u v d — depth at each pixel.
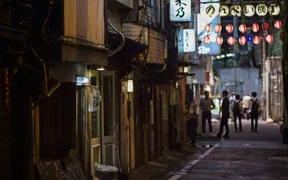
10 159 11.34
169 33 25.50
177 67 27.45
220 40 38.62
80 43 12.48
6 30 9.65
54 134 13.23
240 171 20.30
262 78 59.47
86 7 13.38
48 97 12.71
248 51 69.62
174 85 27.72
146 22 20.66
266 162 22.97
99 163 17.09
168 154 25.48
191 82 38.44
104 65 14.43
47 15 11.19
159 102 24.92
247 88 69.38
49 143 13.02
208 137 36.09
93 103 15.41
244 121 56.34
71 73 14.00
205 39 38.34
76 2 12.62
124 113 19.17
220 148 29.12
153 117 23.86
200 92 45.34
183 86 31.67
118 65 18.25
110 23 16.58
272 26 44.06
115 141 18.28
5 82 10.59
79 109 15.05
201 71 41.72
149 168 21.19
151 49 21.27
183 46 30.81
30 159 11.61
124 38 15.91
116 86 18.58
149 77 21.36
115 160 18.20
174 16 25.31
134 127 20.55
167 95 27.00
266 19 43.72
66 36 11.82
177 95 27.64
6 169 11.12
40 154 12.59
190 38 30.83
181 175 19.47
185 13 25.28
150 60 21.09
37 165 11.92
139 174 19.66
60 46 11.41
